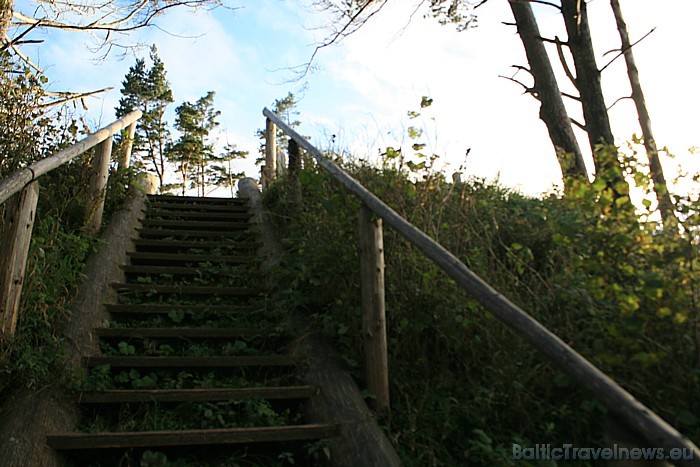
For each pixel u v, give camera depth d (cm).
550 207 405
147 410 277
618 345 243
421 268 322
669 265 251
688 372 240
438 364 306
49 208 482
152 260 486
